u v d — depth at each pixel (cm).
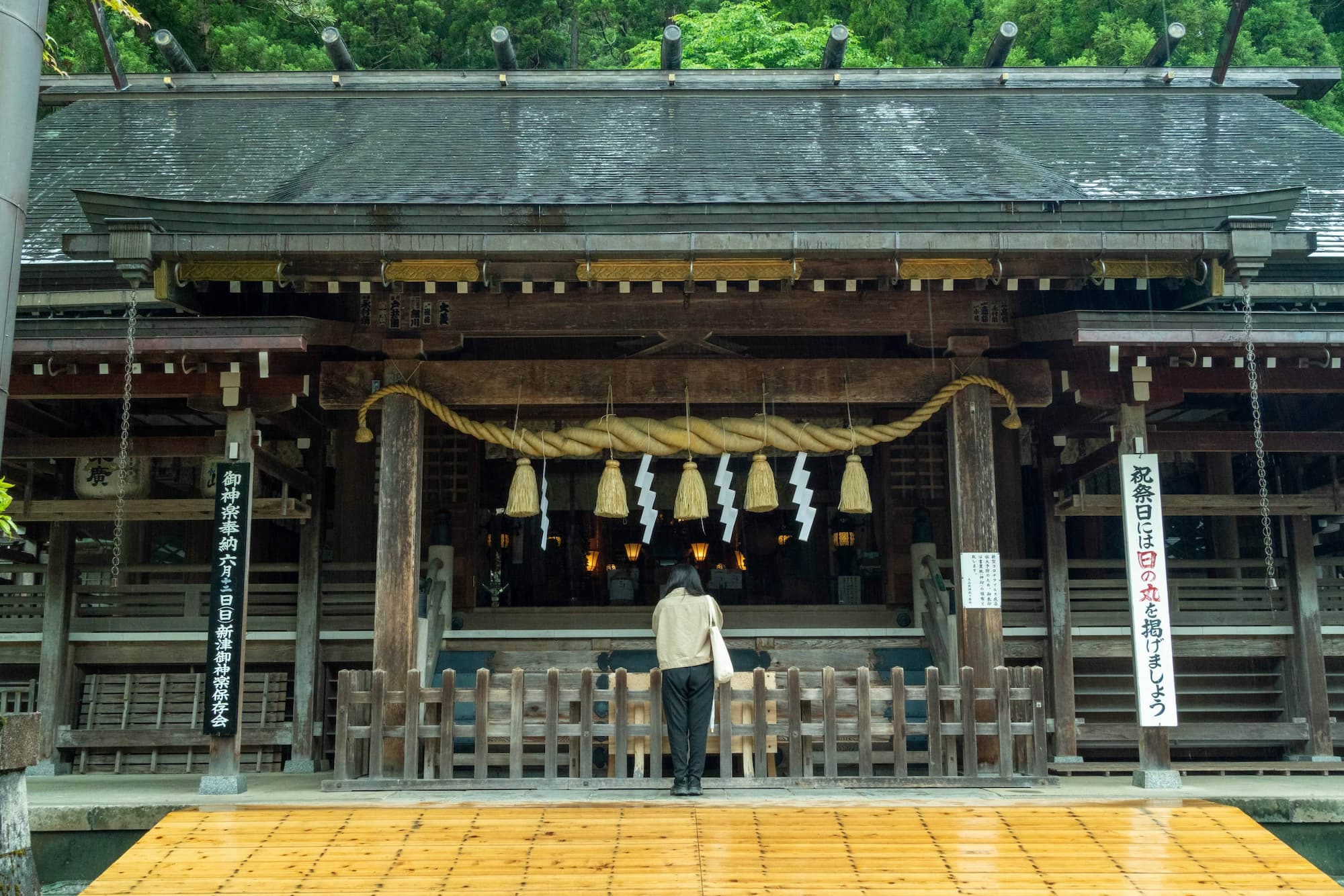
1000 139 1098
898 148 1045
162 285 738
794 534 1365
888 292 839
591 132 1105
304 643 1017
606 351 1052
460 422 823
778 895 540
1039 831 615
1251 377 772
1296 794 696
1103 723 1067
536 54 2681
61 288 867
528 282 781
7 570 1059
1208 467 1155
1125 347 786
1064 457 1211
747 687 767
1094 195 931
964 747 721
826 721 717
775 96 1248
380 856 586
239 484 778
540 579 1329
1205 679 1070
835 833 608
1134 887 555
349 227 755
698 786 673
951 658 951
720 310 832
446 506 1113
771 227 767
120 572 1040
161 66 1905
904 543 1121
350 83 1288
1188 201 754
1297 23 2227
